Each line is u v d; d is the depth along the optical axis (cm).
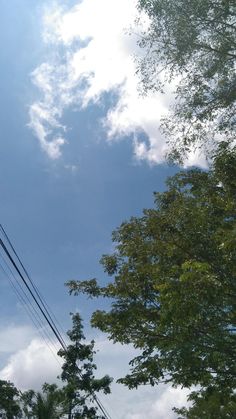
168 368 1284
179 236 1173
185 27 1329
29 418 3678
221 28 1330
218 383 1273
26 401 3725
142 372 1357
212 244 1118
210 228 1153
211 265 1104
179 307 1011
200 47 1350
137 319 1334
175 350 1230
